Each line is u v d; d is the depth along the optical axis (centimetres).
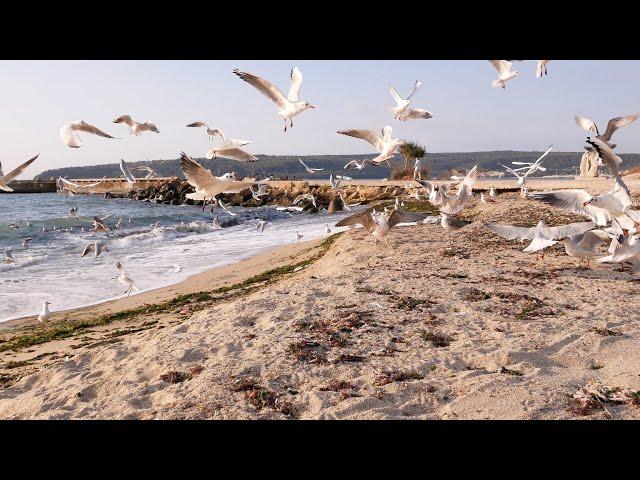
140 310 1644
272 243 3272
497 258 1744
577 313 1139
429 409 776
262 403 803
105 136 1047
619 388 790
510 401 770
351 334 1052
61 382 971
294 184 7419
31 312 1720
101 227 1922
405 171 8038
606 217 1030
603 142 909
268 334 1074
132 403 842
